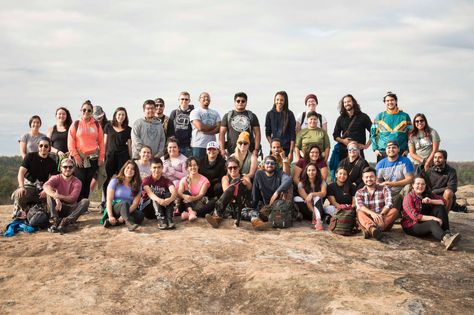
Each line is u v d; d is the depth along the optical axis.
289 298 5.60
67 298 5.66
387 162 9.20
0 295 5.76
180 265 6.57
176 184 9.21
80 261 6.77
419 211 8.32
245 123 9.80
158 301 5.72
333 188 9.11
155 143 9.70
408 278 6.14
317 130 10.10
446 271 6.70
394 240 8.12
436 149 9.91
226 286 6.02
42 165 8.73
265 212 8.70
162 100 10.50
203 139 10.23
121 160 9.68
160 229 8.35
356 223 8.42
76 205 8.62
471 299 5.52
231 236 7.89
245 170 9.24
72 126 9.16
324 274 6.10
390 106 10.02
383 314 4.94
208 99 10.26
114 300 5.67
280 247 7.33
